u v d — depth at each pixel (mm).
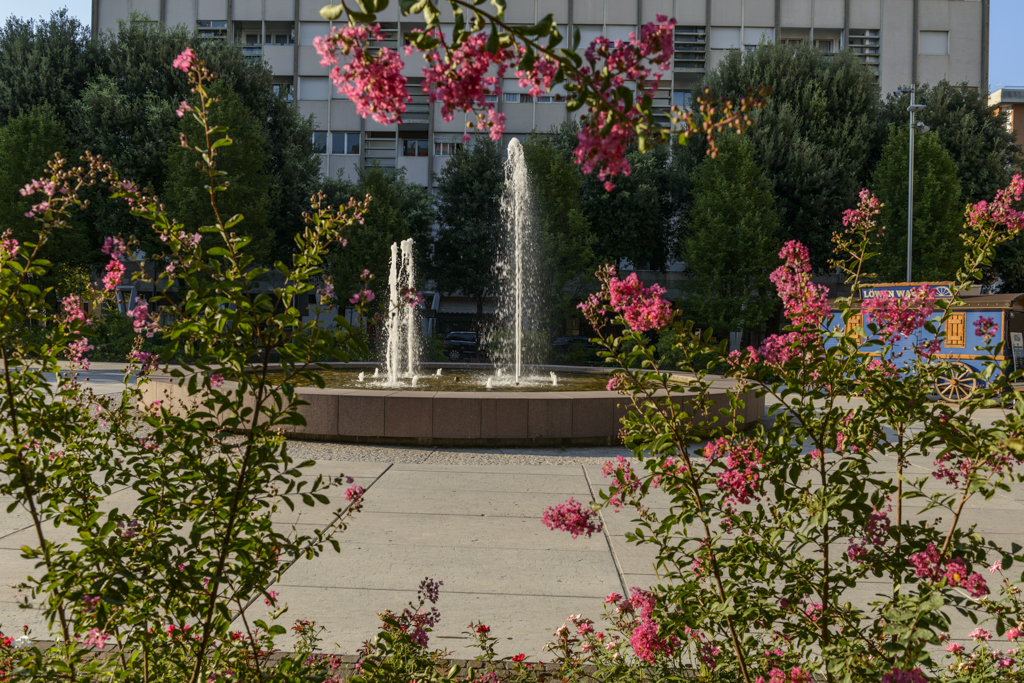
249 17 41812
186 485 2342
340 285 27828
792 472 2256
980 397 2229
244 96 30109
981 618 3680
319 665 2568
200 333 1964
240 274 2049
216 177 2133
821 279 33469
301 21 41625
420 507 6156
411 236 31594
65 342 2518
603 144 1641
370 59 1655
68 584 2043
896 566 2182
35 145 26219
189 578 2043
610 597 2936
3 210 25406
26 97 28375
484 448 9500
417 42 1659
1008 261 30688
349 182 32875
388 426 9539
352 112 40875
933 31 43219
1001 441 2084
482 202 31641
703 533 4656
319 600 3996
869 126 31172
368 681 2467
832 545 4852
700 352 2260
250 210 25500
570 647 3025
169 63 28750
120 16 41875
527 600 4066
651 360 2348
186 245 2068
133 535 2166
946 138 31922
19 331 2400
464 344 30891
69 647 2354
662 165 32688
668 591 2441
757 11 42375
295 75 41281
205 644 2113
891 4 43000
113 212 26391
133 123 27609
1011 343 17531
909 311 2186
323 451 8906
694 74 42312
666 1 41875
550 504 6328
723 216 28688
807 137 30516
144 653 2311
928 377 2312
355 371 16359
